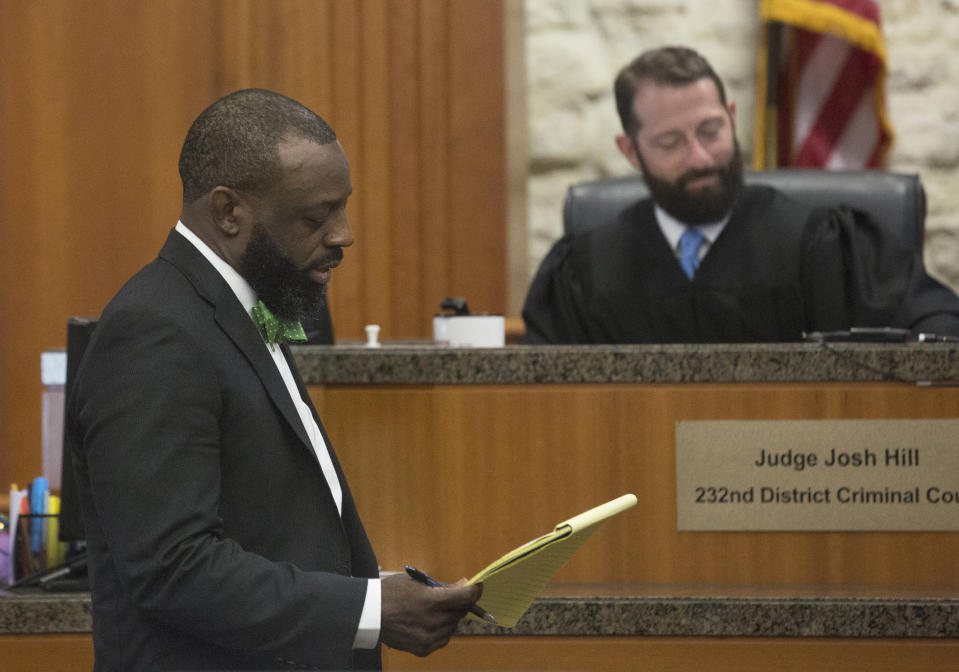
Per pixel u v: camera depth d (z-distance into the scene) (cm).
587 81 1208
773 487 497
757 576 500
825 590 490
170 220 1087
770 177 902
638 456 506
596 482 508
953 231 1180
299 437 398
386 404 518
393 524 518
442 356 514
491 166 1091
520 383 512
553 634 486
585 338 898
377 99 1086
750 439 498
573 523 377
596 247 901
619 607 481
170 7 1079
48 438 605
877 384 494
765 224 866
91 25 1080
